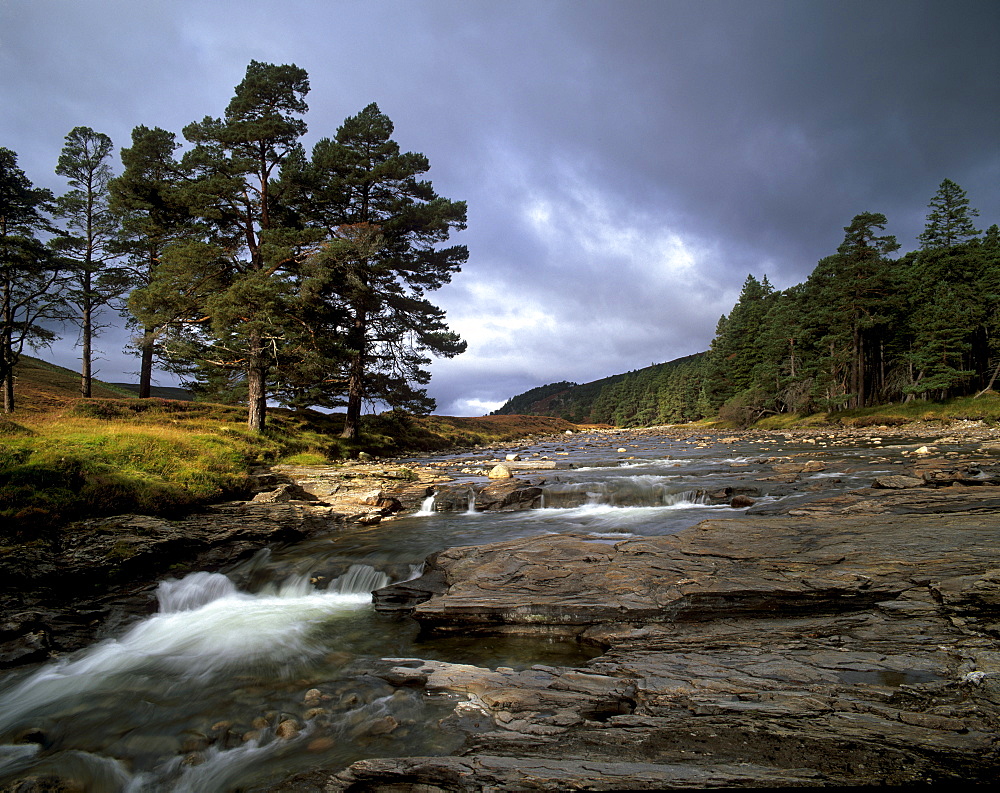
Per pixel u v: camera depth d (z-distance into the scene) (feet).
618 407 487.61
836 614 20.06
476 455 118.01
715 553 26.61
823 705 13.96
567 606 22.59
